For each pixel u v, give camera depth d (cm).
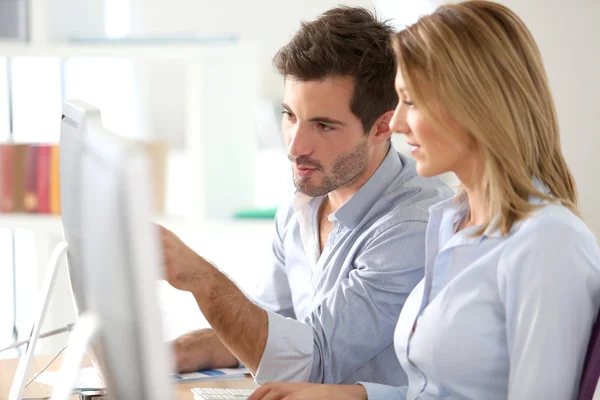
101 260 143
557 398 186
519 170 194
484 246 203
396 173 268
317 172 259
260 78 548
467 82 192
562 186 202
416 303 222
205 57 491
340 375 250
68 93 528
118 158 135
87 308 163
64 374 144
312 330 245
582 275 188
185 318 455
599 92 529
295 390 222
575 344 187
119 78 528
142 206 134
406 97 204
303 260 292
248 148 509
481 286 200
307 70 252
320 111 253
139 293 135
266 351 237
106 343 147
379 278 250
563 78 534
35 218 508
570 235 189
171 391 142
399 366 255
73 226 163
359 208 264
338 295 251
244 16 627
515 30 196
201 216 495
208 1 630
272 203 525
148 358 138
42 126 529
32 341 178
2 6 518
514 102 193
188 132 494
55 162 509
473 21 194
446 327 203
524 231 193
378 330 250
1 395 240
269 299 306
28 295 528
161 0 633
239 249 497
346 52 251
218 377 264
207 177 500
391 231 254
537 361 186
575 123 534
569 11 528
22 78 529
